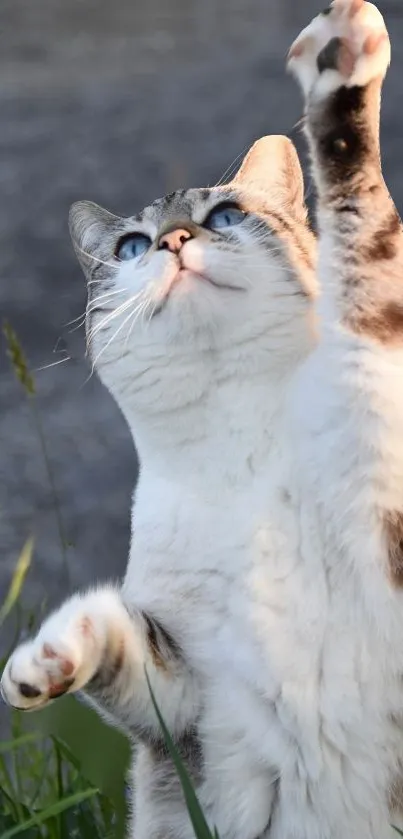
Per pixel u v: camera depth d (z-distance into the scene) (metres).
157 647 1.15
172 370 1.17
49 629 1.13
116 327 1.20
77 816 1.24
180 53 4.52
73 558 1.95
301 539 1.13
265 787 1.15
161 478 1.18
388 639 1.12
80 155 3.64
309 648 1.13
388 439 1.11
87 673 1.13
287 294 1.18
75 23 5.07
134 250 1.25
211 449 1.16
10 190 3.45
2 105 4.15
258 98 3.87
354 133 1.13
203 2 5.21
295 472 1.14
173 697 1.16
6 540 2.03
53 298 2.80
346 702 1.13
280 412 1.16
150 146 3.61
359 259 1.12
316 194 1.14
